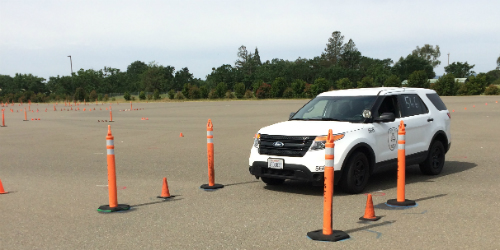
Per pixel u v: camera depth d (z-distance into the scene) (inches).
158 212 273.1
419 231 224.1
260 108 1659.7
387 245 204.2
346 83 3405.5
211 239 218.5
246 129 822.5
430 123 377.1
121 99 3961.6
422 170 381.7
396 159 345.7
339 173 299.7
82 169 442.9
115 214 269.9
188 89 3395.7
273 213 265.7
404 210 265.7
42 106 2790.4
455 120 899.4
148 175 403.2
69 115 1524.4
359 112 341.7
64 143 671.1
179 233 229.3
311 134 303.1
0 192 335.3
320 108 363.3
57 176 406.0
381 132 332.2
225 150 555.8
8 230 239.9
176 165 454.0
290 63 5516.7
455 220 242.8
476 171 390.9
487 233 219.3
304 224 241.4
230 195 317.1
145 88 5438.0
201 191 332.2
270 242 211.9
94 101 3673.7
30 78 6732.3
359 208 272.4
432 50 6525.6
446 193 310.0
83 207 288.8
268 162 312.5
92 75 5428.2
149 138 711.1
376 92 358.9
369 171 324.8
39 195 326.3
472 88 2650.1
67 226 245.8
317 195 314.0
